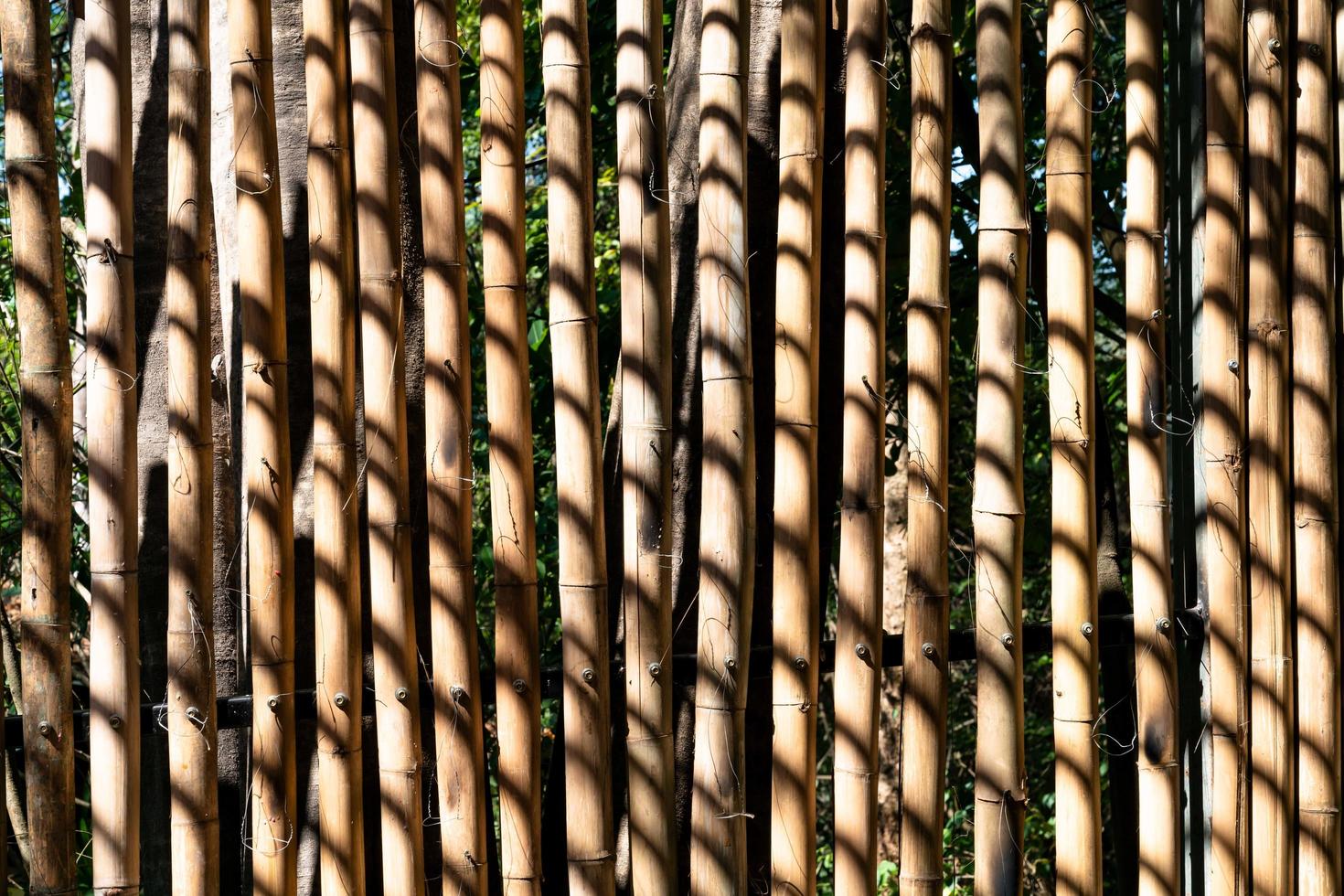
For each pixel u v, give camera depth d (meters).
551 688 1.81
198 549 1.72
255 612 1.73
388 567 1.72
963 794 4.55
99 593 1.71
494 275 1.72
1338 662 1.79
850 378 1.72
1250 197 1.78
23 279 1.71
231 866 1.86
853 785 1.70
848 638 1.71
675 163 1.92
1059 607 1.72
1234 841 1.75
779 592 1.71
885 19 1.74
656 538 1.71
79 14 2.12
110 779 1.70
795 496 1.71
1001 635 1.71
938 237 1.72
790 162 1.72
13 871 2.79
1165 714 1.72
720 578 1.70
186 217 1.73
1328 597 1.77
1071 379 1.72
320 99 1.74
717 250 1.71
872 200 1.72
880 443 1.72
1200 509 1.81
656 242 1.71
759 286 1.86
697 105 1.91
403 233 1.89
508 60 1.72
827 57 1.91
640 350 1.71
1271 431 1.76
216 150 1.96
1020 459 1.73
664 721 1.71
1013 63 1.73
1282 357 1.77
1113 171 2.92
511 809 1.70
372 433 1.73
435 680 1.72
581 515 1.70
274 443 1.73
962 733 5.06
